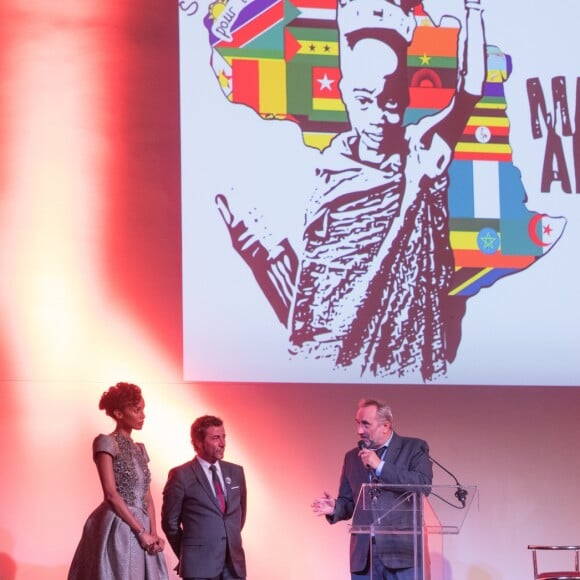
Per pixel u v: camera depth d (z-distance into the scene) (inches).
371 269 449.1
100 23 449.4
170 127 446.9
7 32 444.1
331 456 442.3
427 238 453.1
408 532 342.0
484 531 449.4
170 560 428.8
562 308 458.0
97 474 427.5
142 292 438.6
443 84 462.6
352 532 346.9
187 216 441.7
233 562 392.2
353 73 457.7
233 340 439.2
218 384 438.9
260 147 448.1
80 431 429.1
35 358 430.6
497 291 454.9
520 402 454.6
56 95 443.8
